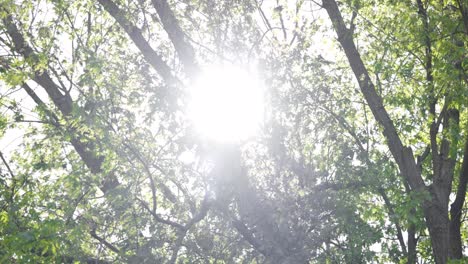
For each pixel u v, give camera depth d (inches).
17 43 832.9
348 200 725.3
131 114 737.6
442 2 744.3
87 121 711.1
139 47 818.8
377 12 818.8
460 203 761.0
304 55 767.1
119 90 745.0
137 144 737.6
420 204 750.5
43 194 738.2
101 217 722.2
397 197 749.9
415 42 727.1
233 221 717.3
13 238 634.8
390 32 757.9
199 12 784.9
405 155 768.9
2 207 731.4
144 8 808.9
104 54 831.1
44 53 775.7
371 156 811.4
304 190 725.9
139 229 722.2
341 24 812.0
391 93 773.9
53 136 813.2
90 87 749.9
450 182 762.2
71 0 836.6
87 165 811.4
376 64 744.3
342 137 805.2
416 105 764.0
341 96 859.4
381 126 781.9
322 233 703.1
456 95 700.7
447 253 742.5
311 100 792.3
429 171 882.8
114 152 717.3
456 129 716.0
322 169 747.4
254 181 728.3
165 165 741.9
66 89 840.9
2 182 764.0
